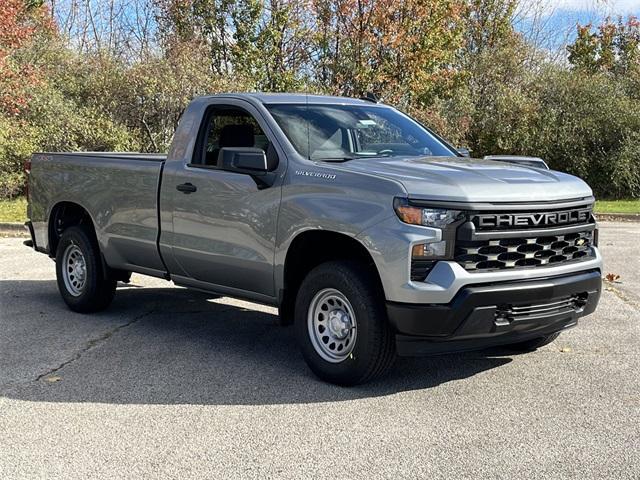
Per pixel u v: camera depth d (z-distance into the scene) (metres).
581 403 5.18
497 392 5.41
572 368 6.00
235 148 5.62
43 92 20.22
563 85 25.86
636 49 33.59
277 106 6.27
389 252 4.99
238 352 6.44
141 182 6.94
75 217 8.11
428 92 25.94
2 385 5.52
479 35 33.75
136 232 7.05
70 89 21.70
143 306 8.29
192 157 6.55
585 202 5.60
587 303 5.65
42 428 4.71
